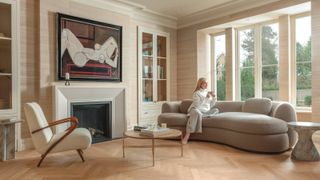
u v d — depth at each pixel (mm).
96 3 4555
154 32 5855
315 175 2547
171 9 5301
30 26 3881
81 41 4336
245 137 3586
